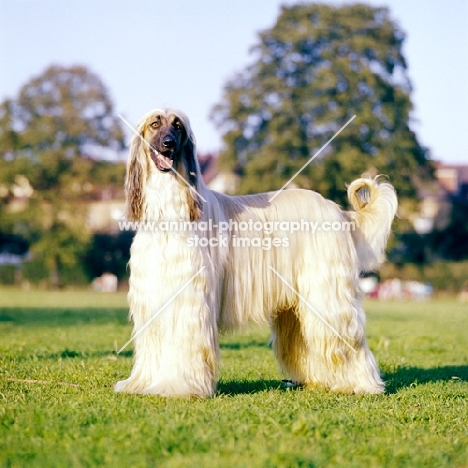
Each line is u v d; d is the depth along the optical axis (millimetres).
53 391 6590
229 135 40062
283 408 5848
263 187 37750
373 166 36844
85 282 45688
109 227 51625
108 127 48594
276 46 39969
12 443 4824
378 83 37969
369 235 7348
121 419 5383
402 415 5867
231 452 4613
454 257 47906
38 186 48031
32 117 48531
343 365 6895
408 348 11453
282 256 6801
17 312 18906
